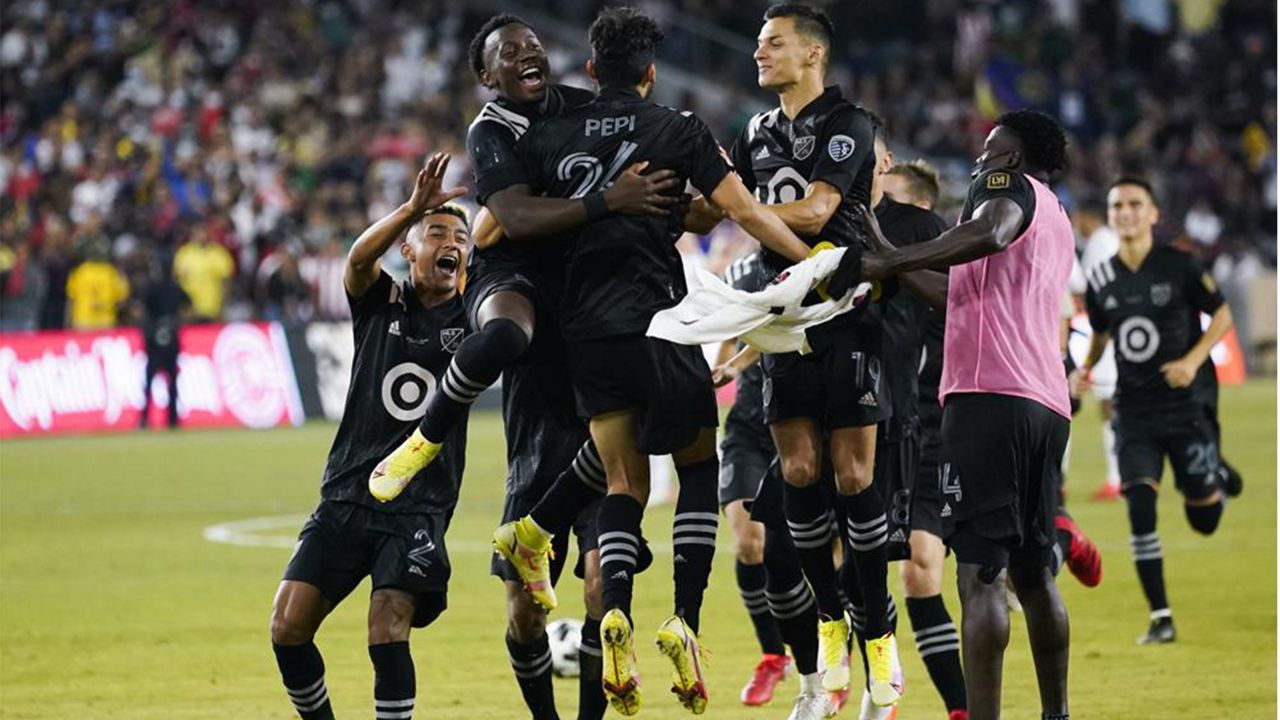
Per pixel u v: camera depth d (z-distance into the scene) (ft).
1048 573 68.74
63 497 175.42
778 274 71.05
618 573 64.75
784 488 73.67
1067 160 70.23
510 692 86.74
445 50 333.21
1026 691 85.25
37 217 278.87
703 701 65.16
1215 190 316.40
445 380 64.64
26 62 316.40
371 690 87.20
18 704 84.58
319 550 68.08
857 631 76.59
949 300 67.72
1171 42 357.61
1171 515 150.61
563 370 69.41
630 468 66.28
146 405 248.32
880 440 77.15
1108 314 105.60
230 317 264.11
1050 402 66.85
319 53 323.57
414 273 69.87
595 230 65.21
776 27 71.20
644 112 65.26
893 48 342.23
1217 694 83.46
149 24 323.78
